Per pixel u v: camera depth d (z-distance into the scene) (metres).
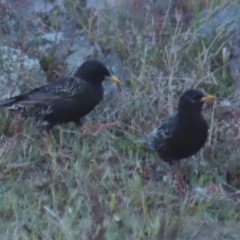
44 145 12.55
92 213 10.72
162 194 11.48
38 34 14.44
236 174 12.19
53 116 12.80
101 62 13.59
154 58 13.90
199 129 11.84
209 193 11.64
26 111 12.76
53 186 11.44
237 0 14.86
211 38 14.27
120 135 12.87
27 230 10.51
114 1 15.10
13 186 11.48
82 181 11.56
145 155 12.47
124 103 13.12
